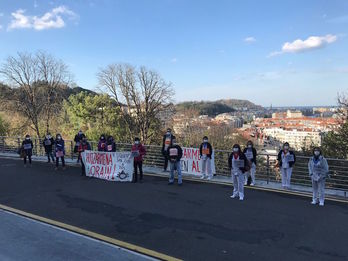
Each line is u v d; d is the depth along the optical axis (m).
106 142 13.93
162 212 8.33
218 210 8.45
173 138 11.73
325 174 8.74
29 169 15.12
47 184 11.85
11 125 45.44
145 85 45.66
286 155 10.66
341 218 7.74
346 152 23.20
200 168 12.96
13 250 5.88
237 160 9.46
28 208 8.77
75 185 11.66
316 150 8.77
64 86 47.75
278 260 5.56
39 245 6.12
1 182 12.27
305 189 10.57
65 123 55.81
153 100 45.75
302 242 6.32
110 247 6.09
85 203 9.25
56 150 14.96
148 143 46.34
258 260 5.56
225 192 10.39
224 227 7.19
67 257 5.58
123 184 11.77
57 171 14.55
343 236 6.61
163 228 7.15
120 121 50.41
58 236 6.62
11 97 43.34
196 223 7.46
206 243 6.30
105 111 52.56
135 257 5.64
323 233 6.78
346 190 10.48
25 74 45.25
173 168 11.62
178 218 7.84
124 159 12.43
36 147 22.91
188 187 11.16
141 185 11.56
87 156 13.23
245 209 8.52
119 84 46.44
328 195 9.90
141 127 46.09
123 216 8.02
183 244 6.26
